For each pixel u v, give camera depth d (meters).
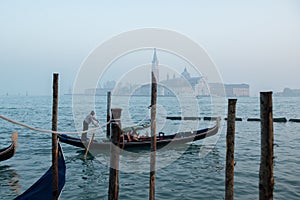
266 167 5.43
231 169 6.87
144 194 10.88
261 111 5.50
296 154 18.31
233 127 6.94
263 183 5.46
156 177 13.04
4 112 58.50
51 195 8.08
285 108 75.56
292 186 11.51
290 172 13.68
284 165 15.20
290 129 31.67
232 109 6.95
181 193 10.93
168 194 10.83
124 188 11.54
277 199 10.14
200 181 12.42
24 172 13.90
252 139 25.19
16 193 11.05
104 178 12.98
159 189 11.41
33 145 21.22
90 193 11.02
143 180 12.59
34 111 62.34
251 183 11.91
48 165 15.26
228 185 6.84
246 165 15.27
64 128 32.22
